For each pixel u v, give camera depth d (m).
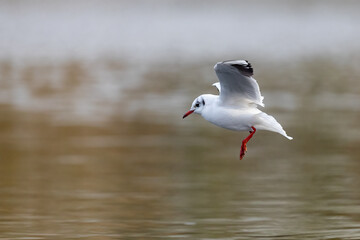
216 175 19.19
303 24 85.44
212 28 81.00
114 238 13.80
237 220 14.91
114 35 73.44
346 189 17.53
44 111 30.09
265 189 17.67
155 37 71.81
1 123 27.11
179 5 113.06
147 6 110.50
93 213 15.55
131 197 16.86
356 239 13.66
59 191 17.36
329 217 15.15
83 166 20.12
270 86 38.69
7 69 46.34
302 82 40.34
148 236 13.87
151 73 45.19
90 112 30.05
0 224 14.68
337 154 21.91
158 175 19.12
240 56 55.97
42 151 22.14
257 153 22.25
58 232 14.10
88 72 45.50
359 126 26.67
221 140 24.42
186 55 57.09
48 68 47.31
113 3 111.31
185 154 22.02
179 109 31.06
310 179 18.58
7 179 18.56
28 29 76.69
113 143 23.53
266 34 74.81
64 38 69.50
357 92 36.19
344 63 50.66
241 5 113.25
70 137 24.55
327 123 27.38
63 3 106.56
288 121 27.86
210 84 39.91
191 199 16.67
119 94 35.62
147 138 24.62
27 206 16.06
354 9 104.88
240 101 11.61
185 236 13.93
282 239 13.65
